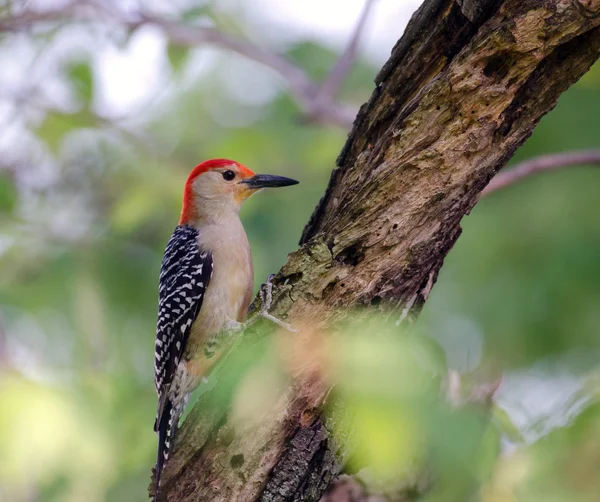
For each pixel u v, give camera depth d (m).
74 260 15.02
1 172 15.73
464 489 6.83
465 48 7.49
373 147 8.16
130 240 15.62
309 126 17.25
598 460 6.62
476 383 7.18
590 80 13.09
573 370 14.55
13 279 14.79
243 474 7.42
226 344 10.89
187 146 17.81
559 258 14.78
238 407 6.86
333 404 7.26
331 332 7.70
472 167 7.62
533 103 7.53
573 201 14.92
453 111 7.57
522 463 6.84
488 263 15.12
